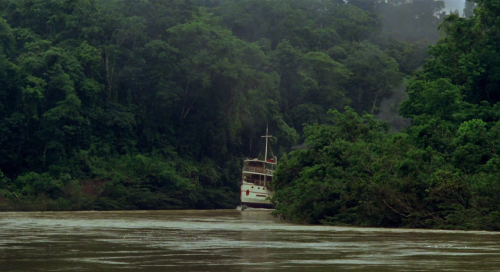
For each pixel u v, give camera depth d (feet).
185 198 244.22
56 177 218.59
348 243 67.62
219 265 47.52
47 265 47.52
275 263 48.75
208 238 74.08
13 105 228.43
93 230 88.99
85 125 237.66
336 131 151.84
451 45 164.25
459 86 153.69
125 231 87.10
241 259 51.37
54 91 230.07
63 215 158.20
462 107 144.56
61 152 226.58
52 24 260.42
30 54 236.43
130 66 265.54
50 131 223.10
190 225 106.32
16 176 220.84
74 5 257.55
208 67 266.36
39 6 260.01
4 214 163.94
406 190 105.29
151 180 241.14
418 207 103.71
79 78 239.30
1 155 219.41
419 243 67.82
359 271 44.11
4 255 54.24
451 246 63.62
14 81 226.17
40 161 223.30
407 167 109.09
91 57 242.17
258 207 226.99
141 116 262.47
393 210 104.73
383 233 86.38
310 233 86.02
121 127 250.37
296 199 132.36
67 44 252.42
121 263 48.70
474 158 110.63
